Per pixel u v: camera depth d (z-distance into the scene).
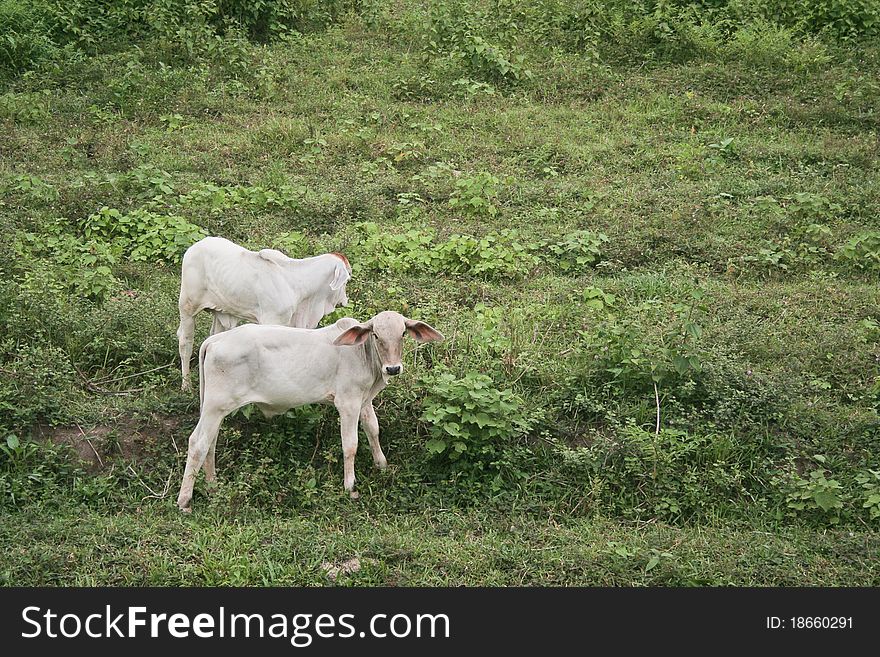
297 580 6.23
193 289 7.90
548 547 6.68
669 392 8.27
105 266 9.77
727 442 7.77
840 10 16.88
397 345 6.97
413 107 14.71
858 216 12.05
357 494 7.25
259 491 7.25
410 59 16.08
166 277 10.00
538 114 14.63
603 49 16.42
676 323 8.89
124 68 14.77
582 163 13.25
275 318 7.75
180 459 7.47
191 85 14.71
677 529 7.12
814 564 6.67
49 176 11.86
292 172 12.63
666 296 10.03
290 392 7.06
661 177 12.89
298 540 6.60
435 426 7.66
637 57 16.30
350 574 6.32
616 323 9.08
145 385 8.17
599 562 6.50
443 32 16.44
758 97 15.23
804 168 13.21
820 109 14.62
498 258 10.52
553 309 9.59
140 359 8.55
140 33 15.91
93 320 8.80
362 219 11.52
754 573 6.50
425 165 13.11
